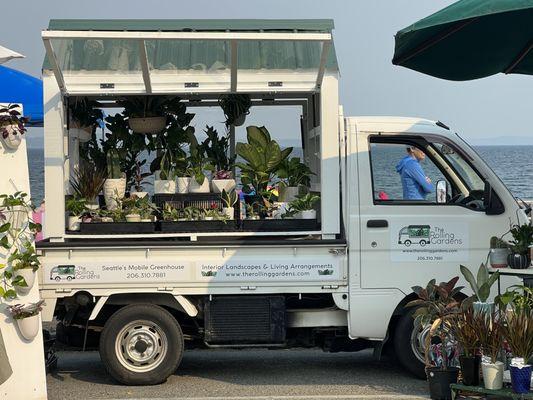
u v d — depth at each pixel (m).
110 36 7.62
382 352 8.63
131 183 8.81
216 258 8.09
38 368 7.22
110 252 8.05
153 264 8.05
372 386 8.10
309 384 8.23
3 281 7.10
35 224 7.30
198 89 8.31
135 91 8.27
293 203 8.38
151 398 7.65
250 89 8.30
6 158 7.20
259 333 8.16
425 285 8.20
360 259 8.16
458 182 8.59
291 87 8.29
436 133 8.45
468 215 8.27
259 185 8.61
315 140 8.88
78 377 8.66
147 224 8.21
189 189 8.47
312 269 8.12
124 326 8.09
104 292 8.05
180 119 8.82
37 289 7.32
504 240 8.22
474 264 8.27
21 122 7.19
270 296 8.17
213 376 8.67
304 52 8.28
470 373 7.03
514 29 7.82
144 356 8.11
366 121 8.35
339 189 8.28
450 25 7.59
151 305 8.14
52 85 8.10
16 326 7.13
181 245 8.05
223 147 8.93
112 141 8.76
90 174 8.47
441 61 8.33
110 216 8.25
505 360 6.98
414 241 8.22
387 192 8.27
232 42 7.80
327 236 8.23
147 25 8.27
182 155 8.67
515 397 6.63
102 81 8.22
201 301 8.24
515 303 6.94
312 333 8.48
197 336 8.38
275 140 8.62
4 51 7.60
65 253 8.02
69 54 8.16
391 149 8.39
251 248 8.09
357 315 8.15
